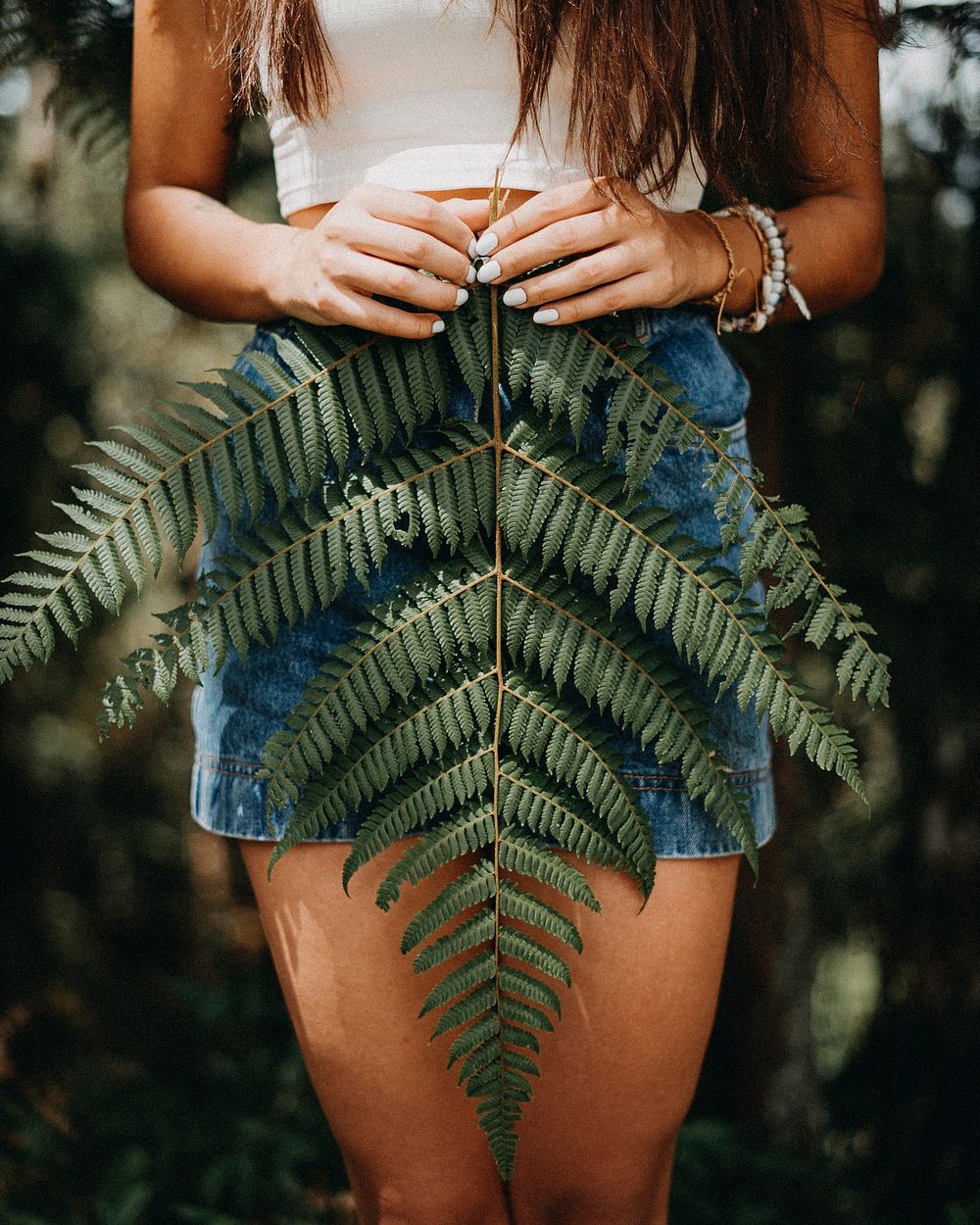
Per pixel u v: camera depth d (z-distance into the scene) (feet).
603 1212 3.48
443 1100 3.37
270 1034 10.45
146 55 3.64
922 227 7.17
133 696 2.87
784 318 3.74
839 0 3.49
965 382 7.32
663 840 3.29
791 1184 8.18
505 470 3.03
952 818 7.82
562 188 2.92
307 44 3.04
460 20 2.96
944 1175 7.86
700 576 2.95
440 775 2.97
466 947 2.93
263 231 3.30
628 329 3.15
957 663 7.63
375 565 3.14
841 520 7.80
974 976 7.83
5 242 10.59
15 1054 11.82
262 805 3.35
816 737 2.91
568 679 3.19
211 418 2.98
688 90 3.18
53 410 11.02
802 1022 8.80
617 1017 3.32
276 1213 8.03
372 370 3.03
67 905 16.01
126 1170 8.29
